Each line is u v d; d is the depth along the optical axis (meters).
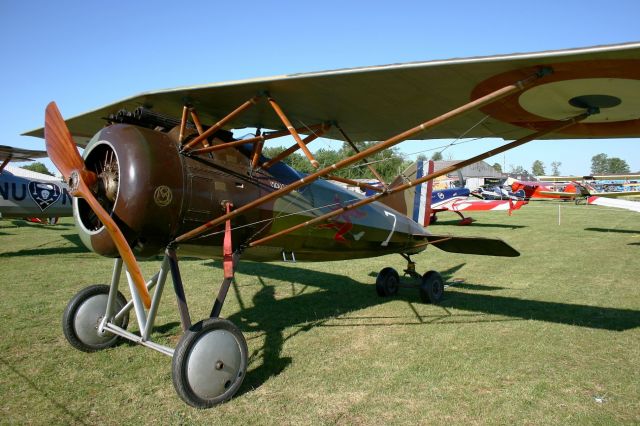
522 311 6.29
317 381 3.91
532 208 32.66
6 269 9.27
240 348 3.64
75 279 8.27
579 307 6.49
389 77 3.48
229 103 4.44
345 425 3.18
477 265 10.26
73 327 4.45
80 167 3.62
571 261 10.57
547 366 4.27
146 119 3.94
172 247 3.89
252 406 3.46
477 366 4.26
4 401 3.49
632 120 4.07
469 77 3.34
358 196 6.20
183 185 3.78
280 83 3.76
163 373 4.05
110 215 3.59
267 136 4.41
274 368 4.20
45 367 4.15
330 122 4.88
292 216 4.84
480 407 3.45
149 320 4.00
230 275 3.87
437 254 12.06
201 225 3.92
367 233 6.10
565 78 3.13
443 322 5.75
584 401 3.56
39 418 3.23
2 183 11.43
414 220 7.70
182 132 3.99
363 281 8.53
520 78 3.25
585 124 4.35
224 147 4.04
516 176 57.44
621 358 4.48
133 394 3.63
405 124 4.91
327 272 9.41
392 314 6.16
